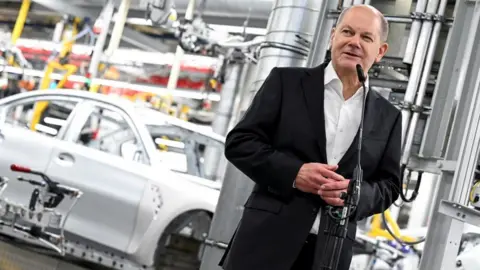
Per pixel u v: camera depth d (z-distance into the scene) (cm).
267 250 261
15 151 687
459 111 381
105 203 639
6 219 671
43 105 1045
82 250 646
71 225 645
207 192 638
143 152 654
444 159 379
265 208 265
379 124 279
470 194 368
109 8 1337
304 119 271
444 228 372
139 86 1465
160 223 623
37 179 669
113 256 635
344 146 273
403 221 1354
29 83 1507
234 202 452
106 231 636
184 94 1496
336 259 253
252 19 1270
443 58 402
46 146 678
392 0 447
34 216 650
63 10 1506
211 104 1546
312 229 269
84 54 1459
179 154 696
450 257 351
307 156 269
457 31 400
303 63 456
